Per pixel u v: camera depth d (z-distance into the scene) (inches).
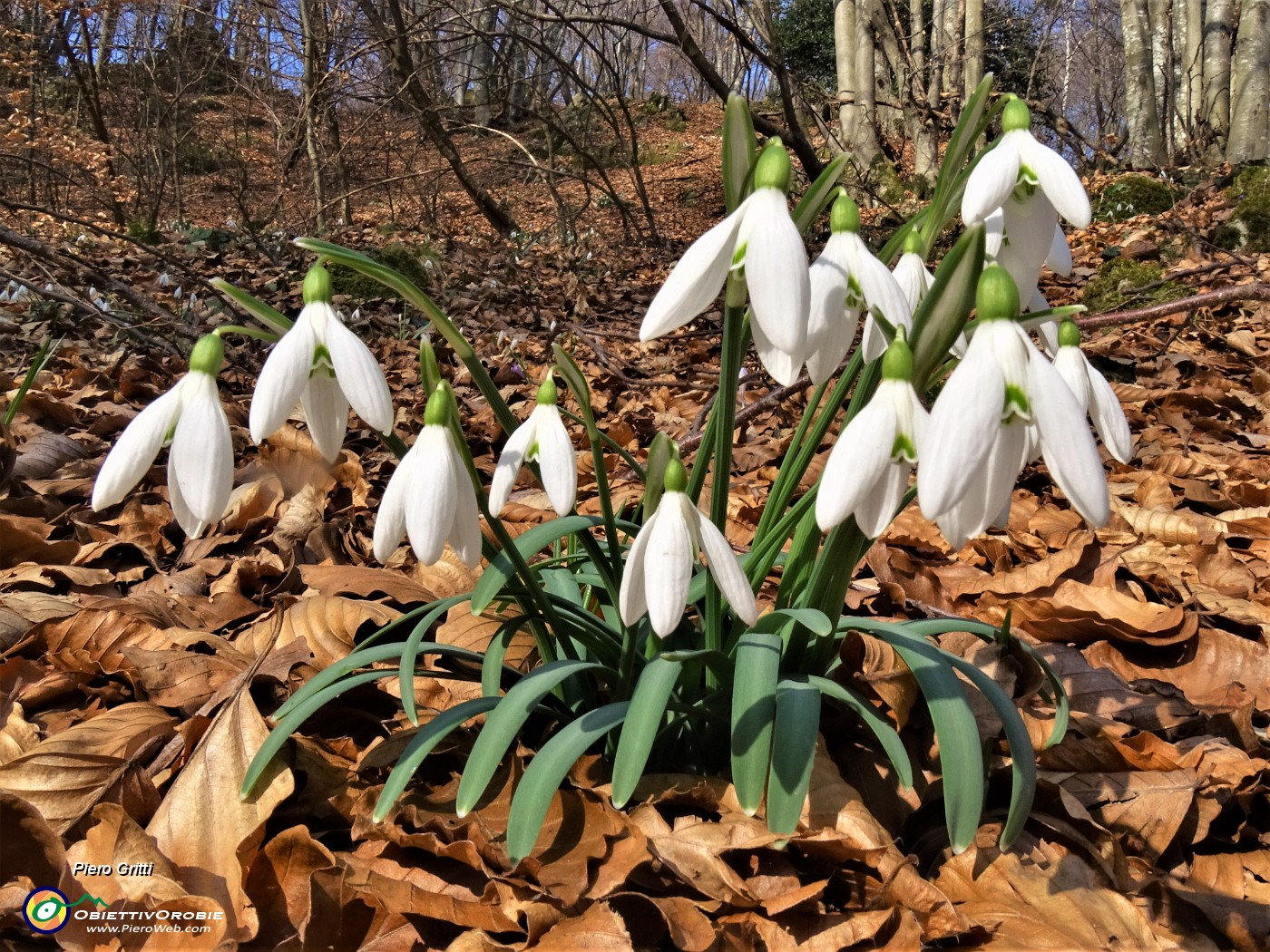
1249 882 8.2
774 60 42.7
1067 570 13.2
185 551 14.2
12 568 12.9
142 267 36.2
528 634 11.0
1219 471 17.8
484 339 32.0
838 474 5.7
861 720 9.0
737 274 6.4
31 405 18.8
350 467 16.3
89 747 8.7
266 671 10.1
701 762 8.6
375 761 8.6
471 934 6.9
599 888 7.2
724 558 6.3
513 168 87.4
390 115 71.8
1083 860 7.9
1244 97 73.5
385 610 11.1
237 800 7.9
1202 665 11.6
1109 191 62.1
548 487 7.4
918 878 7.2
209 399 6.5
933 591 13.6
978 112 7.0
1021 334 5.5
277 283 35.8
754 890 7.4
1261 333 27.3
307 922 7.0
